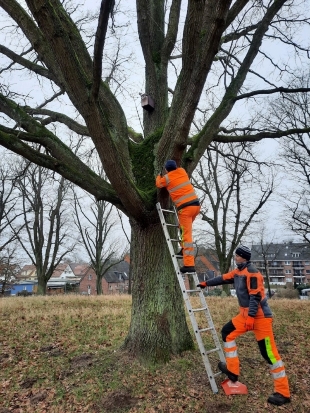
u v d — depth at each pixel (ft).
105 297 49.88
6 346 23.86
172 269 20.74
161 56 24.43
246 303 15.44
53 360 20.93
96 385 17.03
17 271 124.47
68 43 14.15
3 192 90.53
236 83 23.75
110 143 15.85
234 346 15.79
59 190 86.07
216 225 78.13
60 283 202.90
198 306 37.78
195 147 21.67
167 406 14.92
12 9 19.92
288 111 66.44
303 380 17.20
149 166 21.04
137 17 24.39
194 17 16.06
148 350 18.79
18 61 24.03
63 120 25.62
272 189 72.13
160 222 20.10
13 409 15.64
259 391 15.93
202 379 17.06
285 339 24.38
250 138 24.39
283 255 282.36
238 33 26.48
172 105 19.95
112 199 19.66
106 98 21.79
